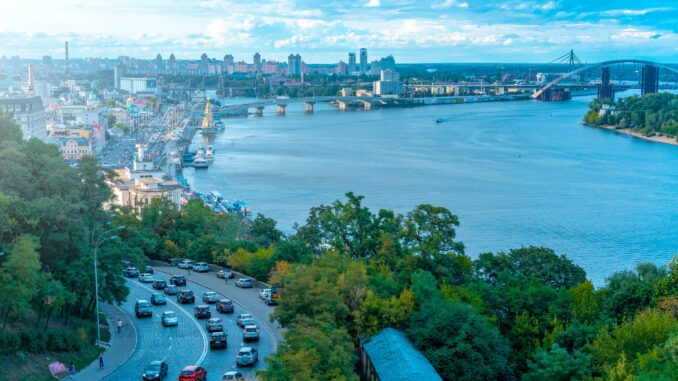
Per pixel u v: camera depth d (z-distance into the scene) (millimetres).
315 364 79750
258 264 151000
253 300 132250
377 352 94250
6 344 89562
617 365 84438
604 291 117688
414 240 134625
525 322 107688
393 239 133750
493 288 123312
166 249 176625
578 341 98938
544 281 140250
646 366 82375
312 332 85688
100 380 90562
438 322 97688
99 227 121062
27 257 92250
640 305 107688
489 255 145250
